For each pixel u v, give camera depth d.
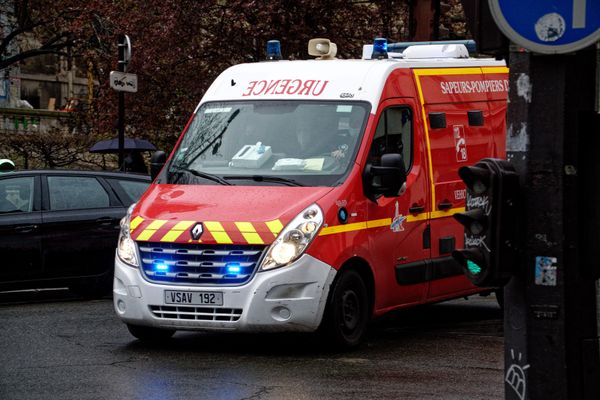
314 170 16.64
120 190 23.78
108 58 40.75
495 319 20.80
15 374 14.30
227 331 15.64
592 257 9.20
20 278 22.62
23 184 22.91
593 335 9.27
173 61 38.94
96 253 23.27
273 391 13.20
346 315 16.28
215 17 39.06
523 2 9.09
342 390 13.33
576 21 8.98
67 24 53.81
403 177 16.59
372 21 40.88
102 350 16.30
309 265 15.55
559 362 9.20
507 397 9.43
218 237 15.58
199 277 15.67
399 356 15.97
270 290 15.41
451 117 19.03
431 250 18.25
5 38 60.84
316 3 38.44
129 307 16.11
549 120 9.21
